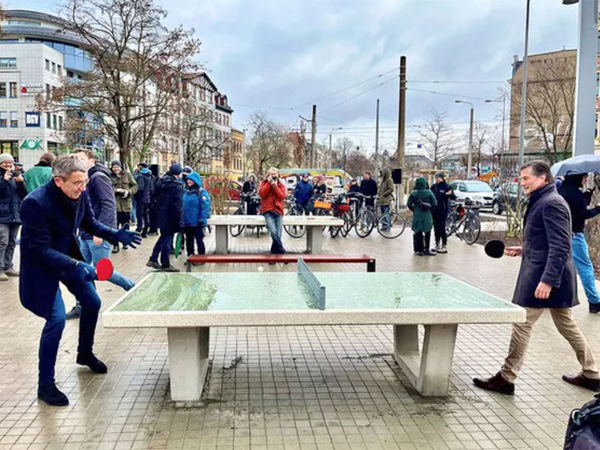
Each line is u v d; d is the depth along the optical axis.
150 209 14.23
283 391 4.03
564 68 32.72
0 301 6.67
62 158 3.67
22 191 8.11
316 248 11.48
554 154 32.38
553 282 3.80
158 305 3.65
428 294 4.16
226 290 4.24
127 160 25.27
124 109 25.61
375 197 16.36
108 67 24.66
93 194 5.84
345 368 4.54
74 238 4.00
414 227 11.44
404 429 3.46
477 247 13.06
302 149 59.66
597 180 10.15
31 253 3.65
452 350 3.95
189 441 3.24
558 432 3.46
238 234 14.95
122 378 4.23
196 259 7.77
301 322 3.46
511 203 16.42
